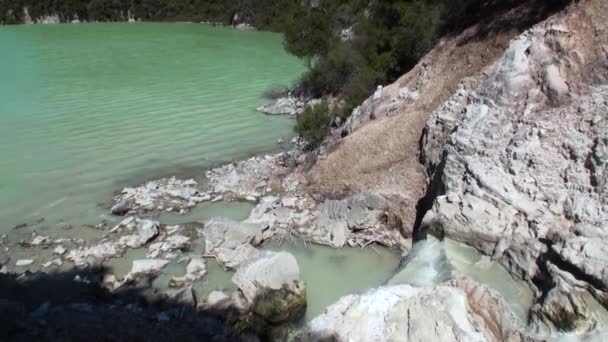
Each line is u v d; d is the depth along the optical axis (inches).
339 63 1168.2
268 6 2859.3
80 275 533.6
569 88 497.4
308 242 583.8
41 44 2178.9
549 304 367.6
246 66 1658.5
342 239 577.3
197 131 985.5
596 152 421.7
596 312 354.0
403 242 570.9
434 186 559.8
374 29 1126.4
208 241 568.1
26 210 674.2
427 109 685.3
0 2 3376.0
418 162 642.2
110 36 2522.1
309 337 404.8
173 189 721.6
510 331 372.8
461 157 507.8
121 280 524.1
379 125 716.7
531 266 406.0
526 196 439.2
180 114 1093.8
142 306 481.1
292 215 631.2
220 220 587.2
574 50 515.2
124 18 3582.7
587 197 406.6
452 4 879.7
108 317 455.5
